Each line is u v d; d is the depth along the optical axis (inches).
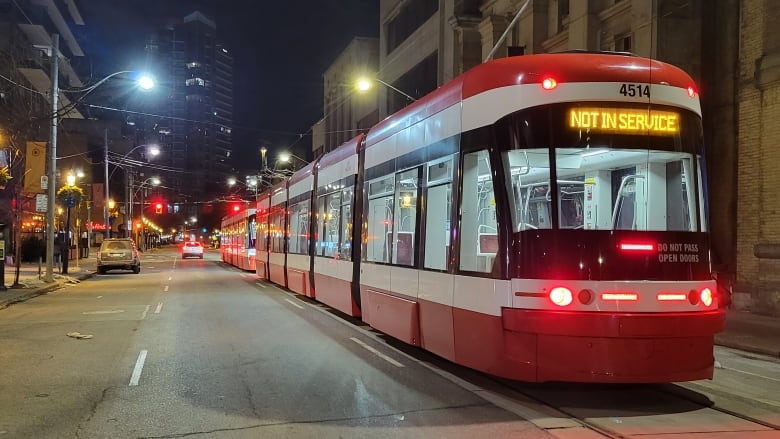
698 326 257.3
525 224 268.5
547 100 269.0
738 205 627.8
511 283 265.4
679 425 245.0
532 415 258.2
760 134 604.7
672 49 681.6
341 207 532.7
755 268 605.9
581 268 256.8
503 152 275.6
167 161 6491.1
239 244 1485.0
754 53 617.3
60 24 1840.6
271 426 244.2
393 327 388.2
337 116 2351.1
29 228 1737.2
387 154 418.0
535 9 995.9
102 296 776.9
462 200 305.4
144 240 3366.1
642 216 268.8
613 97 268.2
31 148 965.2
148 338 452.1
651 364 251.8
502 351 269.6
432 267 337.1
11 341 441.4
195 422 250.1
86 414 261.6
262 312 600.4
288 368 349.7
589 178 267.3
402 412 263.0
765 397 285.0
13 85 1307.8
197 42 6904.5
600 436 230.7
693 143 276.1
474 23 1226.0
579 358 252.4
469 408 268.7
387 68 1807.3
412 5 1633.9
